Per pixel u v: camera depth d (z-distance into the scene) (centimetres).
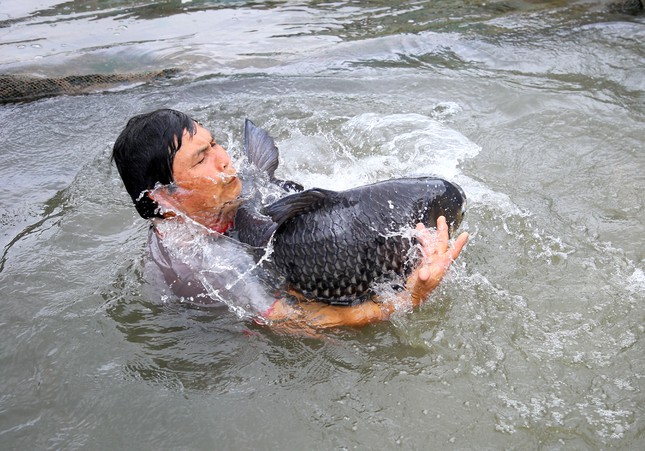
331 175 386
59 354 279
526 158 392
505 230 332
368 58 543
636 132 407
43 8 723
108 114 489
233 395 256
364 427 239
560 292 292
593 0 624
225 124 456
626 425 230
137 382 264
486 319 281
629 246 316
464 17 614
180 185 276
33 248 345
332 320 278
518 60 514
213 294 287
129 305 303
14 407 255
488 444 228
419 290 268
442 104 460
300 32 617
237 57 564
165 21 668
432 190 265
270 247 269
